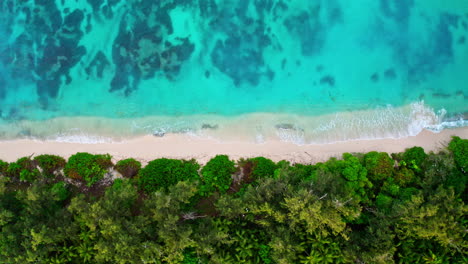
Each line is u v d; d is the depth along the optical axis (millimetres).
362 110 24625
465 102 24578
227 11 25188
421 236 18875
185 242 19062
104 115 24641
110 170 23281
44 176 22906
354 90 24875
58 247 20438
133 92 24875
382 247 19375
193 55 25125
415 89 24797
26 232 19219
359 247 19641
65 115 24688
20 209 21281
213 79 24953
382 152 22922
